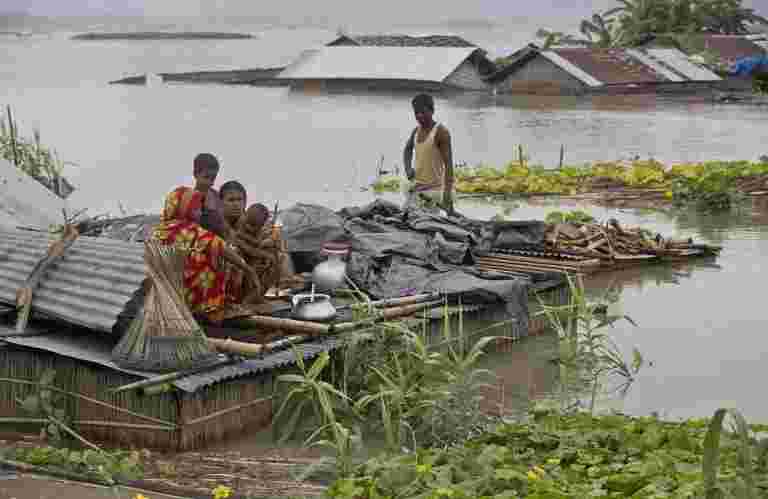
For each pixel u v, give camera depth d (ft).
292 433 24.18
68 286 25.91
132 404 23.30
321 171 73.36
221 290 27.14
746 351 30.68
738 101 159.53
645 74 176.76
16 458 21.57
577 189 64.44
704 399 26.66
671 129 111.75
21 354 24.85
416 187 40.16
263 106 138.31
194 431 23.07
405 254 32.78
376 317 26.71
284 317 27.66
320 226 33.45
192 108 132.46
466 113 132.05
